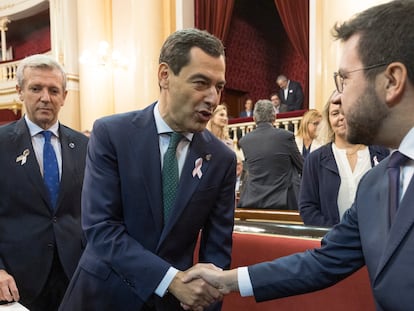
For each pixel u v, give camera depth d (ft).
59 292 6.15
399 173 3.03
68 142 6.48
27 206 5.95
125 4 27.55
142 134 4.10
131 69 27.20
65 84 6.39
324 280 3.70
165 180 4.10
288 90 26.50
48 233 6.00
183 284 3.79
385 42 2.74
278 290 3.75
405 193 2.81
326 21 18.63
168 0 25.79
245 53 33.94
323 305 5.20
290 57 35.96
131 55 27.25
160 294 3.82
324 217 6.47
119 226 4.00
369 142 3.09
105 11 28.25
